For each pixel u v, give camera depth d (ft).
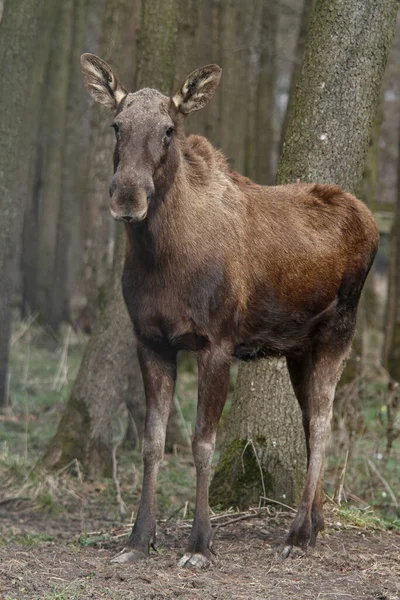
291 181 30.01
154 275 23.53
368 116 30.14
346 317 27.37
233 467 29.84
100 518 31.89
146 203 21.58
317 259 26.09
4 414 47.60
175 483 35.99
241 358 26.66
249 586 21.66
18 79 44.09
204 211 23.99
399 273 54.95
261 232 25.36
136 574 22.26
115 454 37.06
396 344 53.62
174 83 38.68
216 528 27.14
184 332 23.67
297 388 27.58
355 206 27.68
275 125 94.48
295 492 29.53
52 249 75.00
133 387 41.39
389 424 37.17
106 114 57.93
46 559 24.04
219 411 23.91
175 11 37.35
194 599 20.52
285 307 25.71
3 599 20.47
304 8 54.08
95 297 60.75
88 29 89.04
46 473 35.42
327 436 26.63
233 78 63.93
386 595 21.15
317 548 25.30
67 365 60.08
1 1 93.25
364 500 33.50
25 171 48.37
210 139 58.13
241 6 67.26
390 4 29.78
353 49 29.50
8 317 47.93
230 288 24.00
